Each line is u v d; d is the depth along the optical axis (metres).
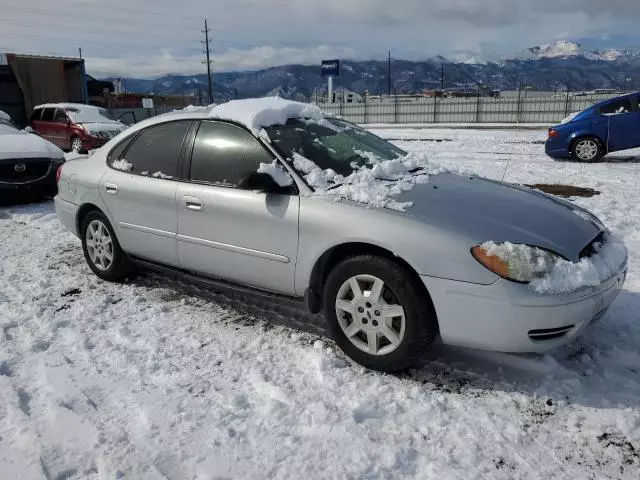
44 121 16.41
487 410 2.73
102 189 4.41
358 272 3.05
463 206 3.13
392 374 3.08
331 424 2.61
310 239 3.20
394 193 3.23
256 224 3.43
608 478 2.25
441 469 2.31
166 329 3.69
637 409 2.69
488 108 33.16
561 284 2.72
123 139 4.48
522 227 2.97
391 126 29.69
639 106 11.27
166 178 3.99
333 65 40.75
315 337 3.56
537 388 2.90
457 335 2.85
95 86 39.97
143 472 2.28
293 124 3.87
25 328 3.67
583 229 3.17
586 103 30.70
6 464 2.33
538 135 19.84
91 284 4.59
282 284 3.42
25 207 7.92
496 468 2.32
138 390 2.90
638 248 5.34
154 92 53.56
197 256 3.82
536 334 2.75
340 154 3.79
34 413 2.69
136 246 4.26
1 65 23.89
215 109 3.95
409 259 2.86
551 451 2.42
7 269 5.01
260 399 2.83
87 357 3.26
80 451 2.41
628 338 3.45
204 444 2.46
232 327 3.72
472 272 2.75
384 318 3.00
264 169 3.36
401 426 2.61
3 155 7.68
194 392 2.89
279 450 2.43
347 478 2.25
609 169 10.50
